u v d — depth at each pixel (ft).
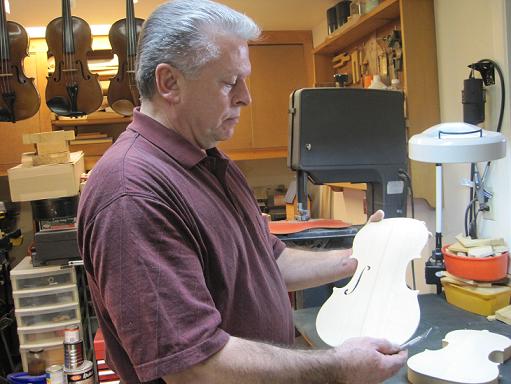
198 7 2.83
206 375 2.42
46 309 8.11
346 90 5.74
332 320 3.54
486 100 6.04
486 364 3.98
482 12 6.08
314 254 4.21
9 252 10.75
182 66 2.78
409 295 3.49
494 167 6.06
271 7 10.25
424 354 4.21
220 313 2.86
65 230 7.98
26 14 9.76
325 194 12.03
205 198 2.95
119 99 8.68
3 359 9.25
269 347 2.61
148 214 2.53
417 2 6.99
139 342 2.41
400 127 5.97
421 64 7.04
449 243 6.89
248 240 3.22
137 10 10.06
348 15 9.61
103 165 2.74
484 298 5.37
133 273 2.44
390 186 5.98
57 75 8.48
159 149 2.91
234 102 3.00
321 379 2.59
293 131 5.83
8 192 11.41
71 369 7.49
